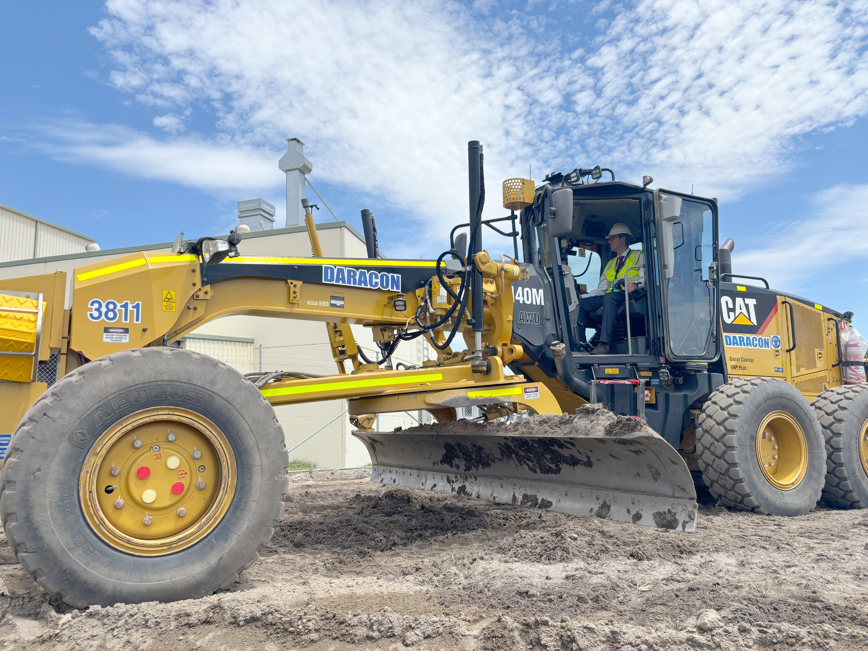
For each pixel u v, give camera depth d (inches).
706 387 200.2
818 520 170.9
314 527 157.2
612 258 212.5
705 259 205.2
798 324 236.8
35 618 90.1
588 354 190.4
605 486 146.6
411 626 83.0
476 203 155.0
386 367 175.3
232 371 104.8
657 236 189.5
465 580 108.6
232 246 133.5
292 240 479.5
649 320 191.9
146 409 97.3
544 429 148.3
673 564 117.2
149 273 125.6
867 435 206.4
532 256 199.5
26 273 555.8
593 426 138.3
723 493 179.2
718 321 204.1
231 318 472.4
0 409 106.7
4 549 135.6
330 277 152.7
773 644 78.9
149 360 98.0
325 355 462.0
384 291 161.3
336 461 450.9
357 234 500.7
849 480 197.0
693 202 205.6
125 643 79.7
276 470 105.1
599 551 124.0
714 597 95.6
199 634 82.2
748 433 177.6
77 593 89.0
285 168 547.5
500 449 171.0
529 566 116.0
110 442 94.6
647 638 78.1
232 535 100.2
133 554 93.9
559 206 169.8
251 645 79.2
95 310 119.0
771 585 102.6
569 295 193.6
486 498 178.4
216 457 103.3
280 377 145.2
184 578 95.2
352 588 103.9
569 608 91.7
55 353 116.0
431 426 186.9
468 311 167.8
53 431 89.6
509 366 193.3
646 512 136.3
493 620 86.0
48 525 87.5
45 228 698.8
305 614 86.5
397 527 156.7
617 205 199.9
